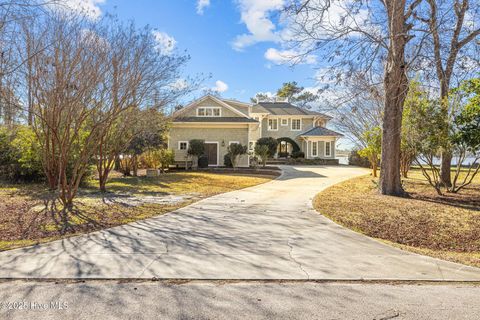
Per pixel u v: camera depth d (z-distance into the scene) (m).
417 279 4.16
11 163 14.55
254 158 25.95
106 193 12.47
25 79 8.37
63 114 9.01
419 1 8.95
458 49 8.55
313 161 31.95
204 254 5.04
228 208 9.16
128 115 11.16
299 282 4.05
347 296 3.65
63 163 8.59
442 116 10.49
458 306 3.43
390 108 11.41
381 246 5.63
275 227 6.90
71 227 6.66
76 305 3.36
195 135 26.11
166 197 11.48
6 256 4.79
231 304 3.43
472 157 12.13
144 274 4.21
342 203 10.09
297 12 8.66
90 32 8.13
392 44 9.84
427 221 7.85
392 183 11.76
